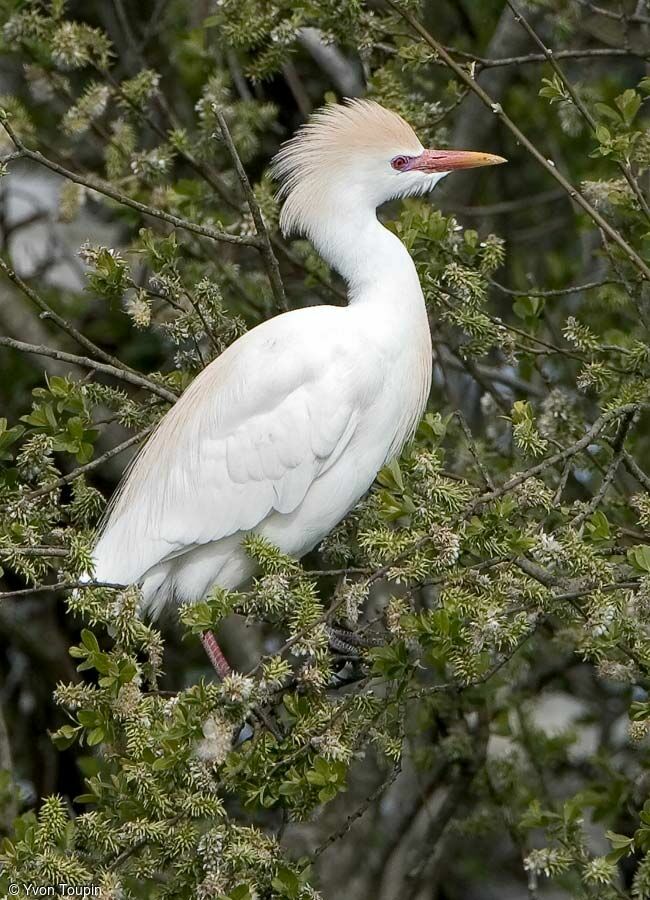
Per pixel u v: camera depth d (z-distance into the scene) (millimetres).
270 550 8500
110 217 16562
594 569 8164
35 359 14742
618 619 8055
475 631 8000
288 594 8164
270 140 16547
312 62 16453
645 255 10297
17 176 17891
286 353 10320
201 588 10586
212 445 10336
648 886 8367
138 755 7914
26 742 14844
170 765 7680
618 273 10352
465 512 8297
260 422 10281
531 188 16953
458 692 12023
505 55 14242
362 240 10703
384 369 10406
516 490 8672
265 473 10289
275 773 8328
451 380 15133
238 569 10633
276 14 11906
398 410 10594
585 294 13695
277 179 11891
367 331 10406
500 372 13500
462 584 8422
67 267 17969
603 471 10680
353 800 13461
